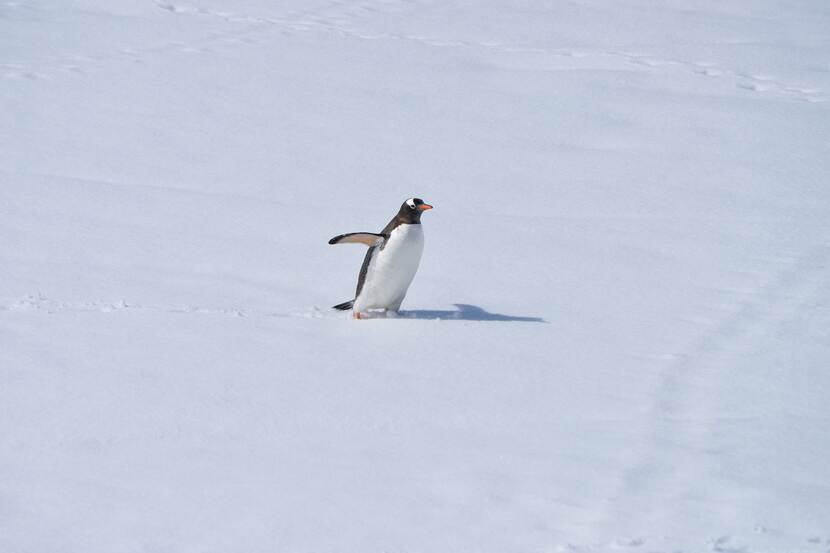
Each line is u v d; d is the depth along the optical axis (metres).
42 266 20.64
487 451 12.30
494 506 10.85
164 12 50.19
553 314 18.34
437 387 14.41
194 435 12.75
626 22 49.25
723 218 24.94
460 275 20.86
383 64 41.31
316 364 15.25
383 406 13.69
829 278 20.34
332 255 22.19
